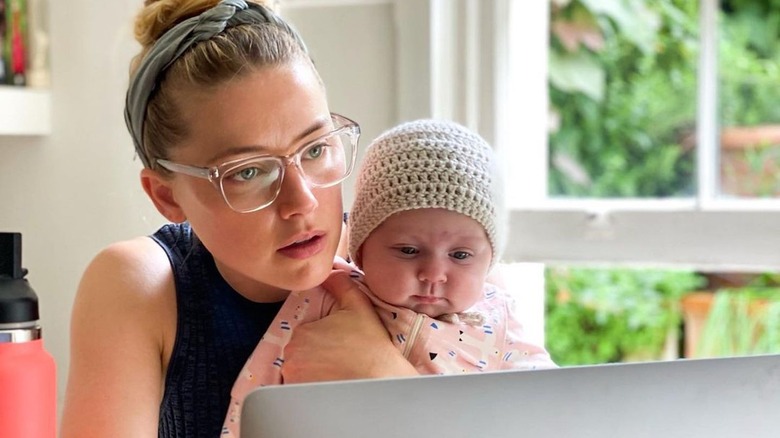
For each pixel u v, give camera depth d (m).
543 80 1.75
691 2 1.74
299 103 0.90
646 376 0.63
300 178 0.89
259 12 0.97
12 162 1.75
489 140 1.62
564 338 2.03
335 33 1.59
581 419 0.62
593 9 1.79
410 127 1.04
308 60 0.96
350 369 0.94
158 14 0.98
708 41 1.72
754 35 1.79
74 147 1.71
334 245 0.94
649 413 0.63
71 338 1.01
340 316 0.99
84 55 1.68
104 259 1.03
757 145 1.79
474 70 1.62
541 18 1.74
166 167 0.93
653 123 1.78
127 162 1.68
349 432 0.59
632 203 1.68
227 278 1.04
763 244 1.55
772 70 1.80
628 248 1.61
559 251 1.64
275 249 0.90
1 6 1.62
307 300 1.02
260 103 0.88
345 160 0.97
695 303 2.02
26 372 0.74
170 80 0.92
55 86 1.70
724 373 0.64
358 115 1.60
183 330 1.01
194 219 0.94
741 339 1.99
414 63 1.56
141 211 1.64
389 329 1.01
